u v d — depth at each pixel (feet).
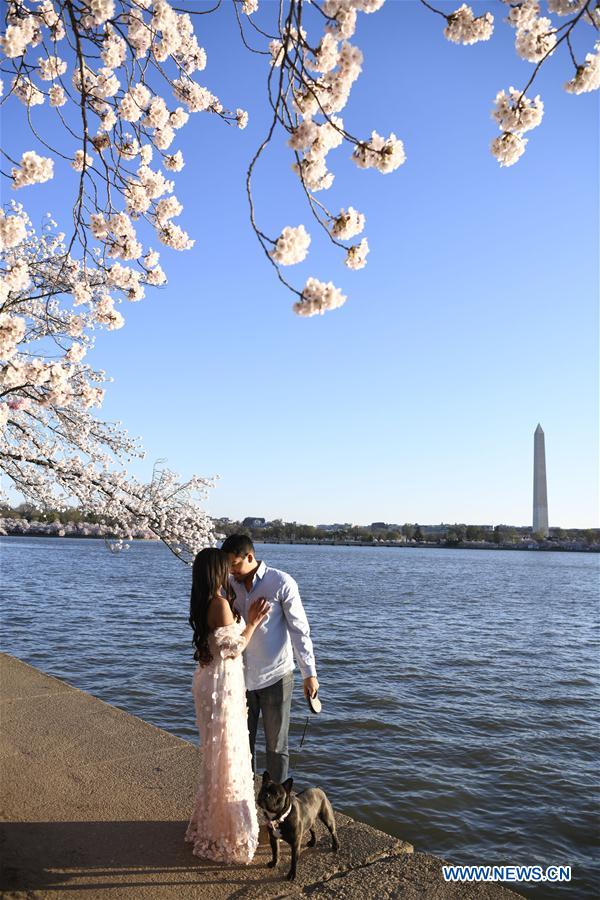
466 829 25.36
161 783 14.57
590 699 48.60
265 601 12.72
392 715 41.24
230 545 12.91
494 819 26.40
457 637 80.64
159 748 16.63
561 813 27.17
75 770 15.20
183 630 74.02
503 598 150.20
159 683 46.65
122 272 17.10
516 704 46.03
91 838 12.07
